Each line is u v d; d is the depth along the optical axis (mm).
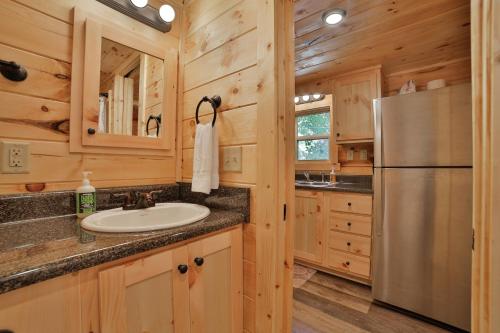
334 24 1666
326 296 1895
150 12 1295
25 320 513
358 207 2068
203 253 883
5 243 664
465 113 1434
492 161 553
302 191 2432
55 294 554
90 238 707
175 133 1440
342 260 2154
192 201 1330
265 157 977
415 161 1607
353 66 2381
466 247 1451
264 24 996
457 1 1425
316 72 2533
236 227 1025
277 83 961
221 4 1209
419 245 1608
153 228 787
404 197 1658
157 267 744
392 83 2531
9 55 891
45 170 976
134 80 1254
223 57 1186
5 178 888
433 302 1562
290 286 1026
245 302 1058
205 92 1288
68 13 1035
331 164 2785
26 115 928
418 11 1520
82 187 992
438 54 2117
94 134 1097
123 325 663
